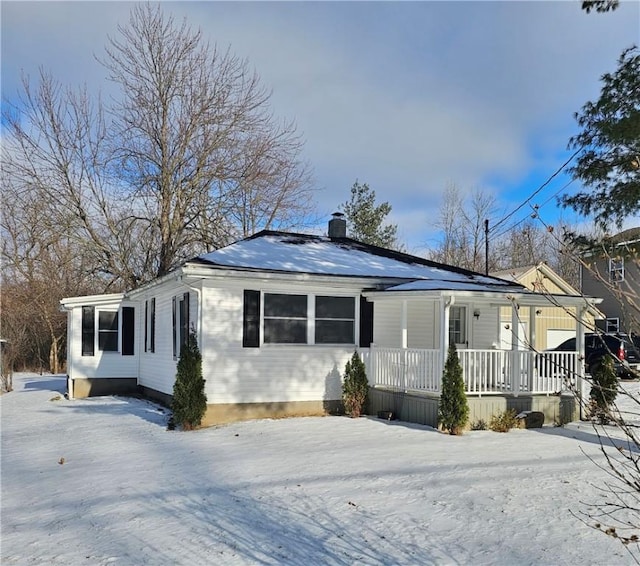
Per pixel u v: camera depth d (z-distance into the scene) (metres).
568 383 3.44
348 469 7.55
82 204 24.48
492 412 11.13
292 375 12.37
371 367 12.88
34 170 23.67
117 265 25.41
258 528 5.39
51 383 22.86
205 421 11.51
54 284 30.09
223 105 24.77
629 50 11.12
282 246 15.12
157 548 4.95
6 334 28.70
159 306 15.61
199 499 6.33
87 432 11.11
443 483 6.85
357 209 36.12
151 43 23.97
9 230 27.22
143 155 24.31
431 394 11.21
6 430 11.77
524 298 11.57
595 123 11.61
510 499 6.21
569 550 4.77
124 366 17.94
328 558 4.67
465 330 14.40
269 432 10.44
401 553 4.75
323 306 12.76
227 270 11.58
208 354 11.64
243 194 25.80
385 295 12.29
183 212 24.72
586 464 7.89
